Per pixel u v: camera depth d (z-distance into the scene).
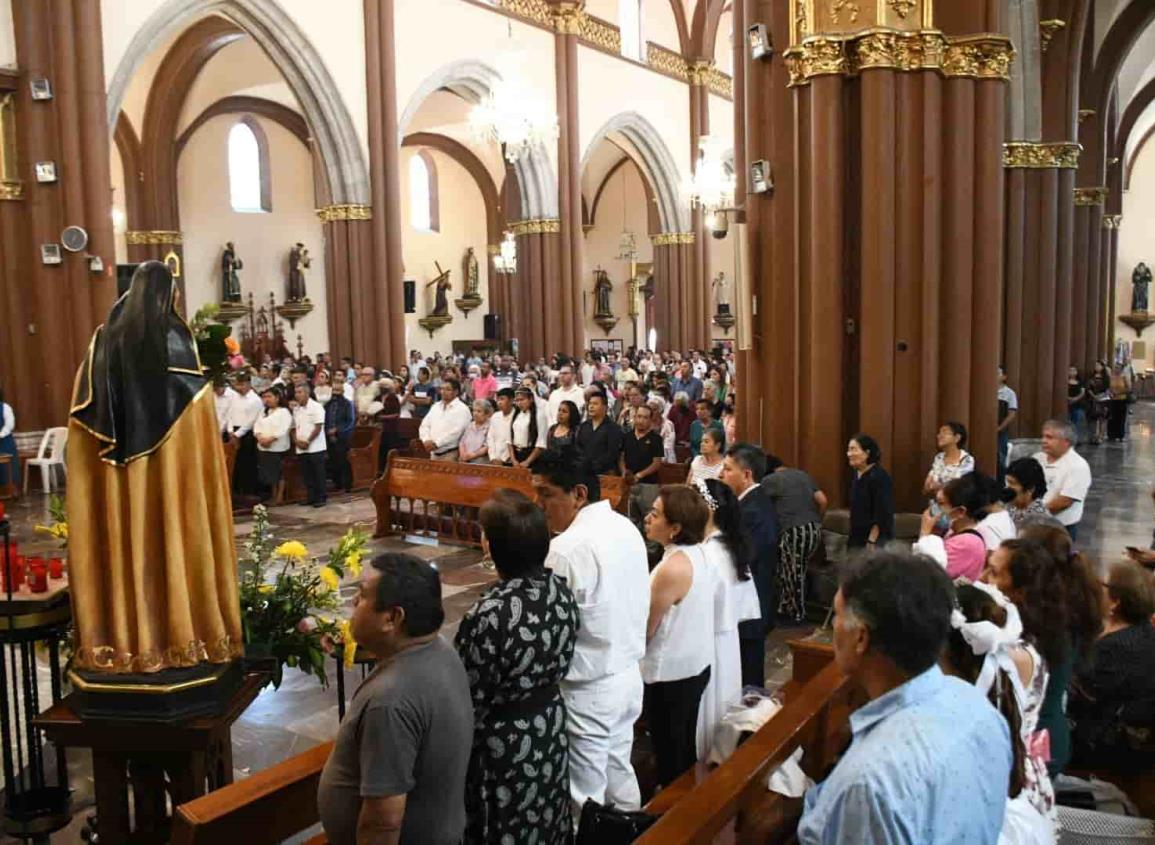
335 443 12.44
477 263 31.05
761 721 3.85
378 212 17.88
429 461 9.56
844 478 7.50
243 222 24.92
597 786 3.30
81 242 12.73
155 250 22.50
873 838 1.53
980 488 4.54
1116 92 22.08
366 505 11.66
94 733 2.99
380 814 2.27
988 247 7.41
